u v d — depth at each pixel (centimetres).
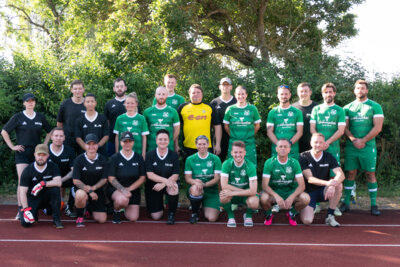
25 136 704
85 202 632
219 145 764
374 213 750
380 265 464
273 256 492
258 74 1080
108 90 936
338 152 750
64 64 984
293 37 1817
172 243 542
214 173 683
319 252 510
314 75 1118
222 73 1190
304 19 1780
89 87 931
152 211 698
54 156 691
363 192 962
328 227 649
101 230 610
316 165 671
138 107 793
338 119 732
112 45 1060
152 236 577
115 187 663
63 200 762
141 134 730
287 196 666
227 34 1861
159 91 723
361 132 760
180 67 1545
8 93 973
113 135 780
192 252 504
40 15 2200
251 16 1753
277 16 1797
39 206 652
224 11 1692
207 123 752
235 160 634
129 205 679
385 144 1060
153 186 693
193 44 1534
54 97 979
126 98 719
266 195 648
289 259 481
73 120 749
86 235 578
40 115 724
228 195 632
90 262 463
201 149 675
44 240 549
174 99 802
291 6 1766
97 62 1001
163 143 673
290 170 650
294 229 632
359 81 761
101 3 1566
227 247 527
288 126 735
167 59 1163
